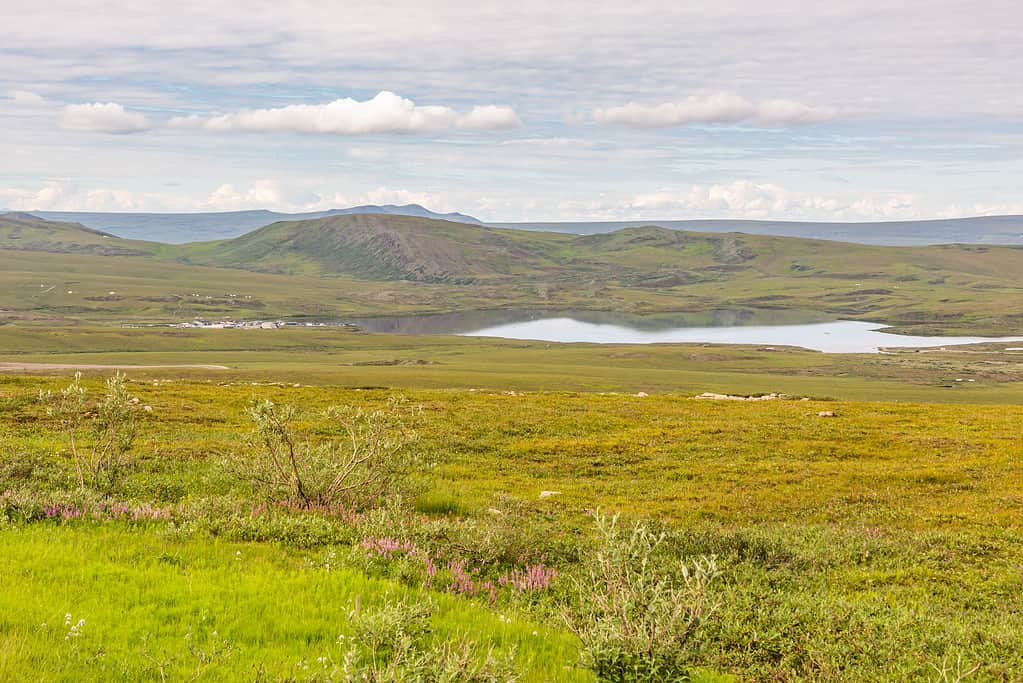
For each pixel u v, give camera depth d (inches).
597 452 1555.1
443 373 6766.7
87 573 449.7
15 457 907.4
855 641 478.3
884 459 1498.5
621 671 316.2
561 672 364.8
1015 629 523.8
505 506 1002.1
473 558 618.2
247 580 461.7
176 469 1051.9
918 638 492.1
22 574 440.8
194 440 1387.8
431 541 626.5
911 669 430.3
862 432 1804.9
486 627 422.6
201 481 922.7
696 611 332.8
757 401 2615.7
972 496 1139.3
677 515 1020.5
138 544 533.3
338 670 303.3
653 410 2252.7
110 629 361.4
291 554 560.1
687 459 1492.4
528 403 2381.9
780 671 430.3
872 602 592.4
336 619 404.2
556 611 485.4
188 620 385.1
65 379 2322.8
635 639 317.7
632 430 1850.4
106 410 871.7
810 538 860.6
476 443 1610.5
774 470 1374.3
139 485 863.7
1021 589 660.1
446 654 292.8
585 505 1066.7
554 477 1327.5
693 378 7273.6
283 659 339.3
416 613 344.2
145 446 1256.2
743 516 1019.9
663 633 323.6
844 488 1208.8
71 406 816.9
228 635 369.1
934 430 1838.1
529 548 675.4
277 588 452.4
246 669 323.9
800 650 464.8
